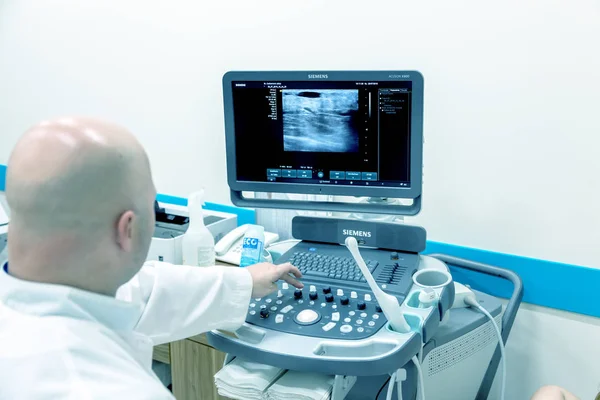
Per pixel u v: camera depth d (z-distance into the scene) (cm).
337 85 143
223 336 128
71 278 87
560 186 166
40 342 81
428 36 176
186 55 220
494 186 176
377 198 160
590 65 155
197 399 183
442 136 181
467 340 148
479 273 182
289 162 154
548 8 157
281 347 120
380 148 146
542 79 162
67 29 248
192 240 167
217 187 228
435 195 187
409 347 118
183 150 232
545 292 174
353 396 138
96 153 82
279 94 148
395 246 153
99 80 246
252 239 159
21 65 268
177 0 216
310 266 148
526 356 184
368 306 131
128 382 81
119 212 85
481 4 166
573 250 169
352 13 186
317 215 173
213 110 220
